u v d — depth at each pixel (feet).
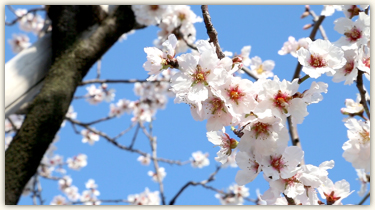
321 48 2.66
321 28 4.00
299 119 2.60
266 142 2.59
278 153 2.61
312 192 2.71
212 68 2.56
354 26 2.98
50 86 3.33
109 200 5.98
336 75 2.92
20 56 3.46
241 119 2.59
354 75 2.87
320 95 2.59
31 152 3.20
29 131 3.22
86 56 3.48
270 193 2.70
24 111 3.40
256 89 2.59
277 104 2.60
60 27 3.50
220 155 2.70
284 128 2.58
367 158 2.80
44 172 7.02
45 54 3.51
